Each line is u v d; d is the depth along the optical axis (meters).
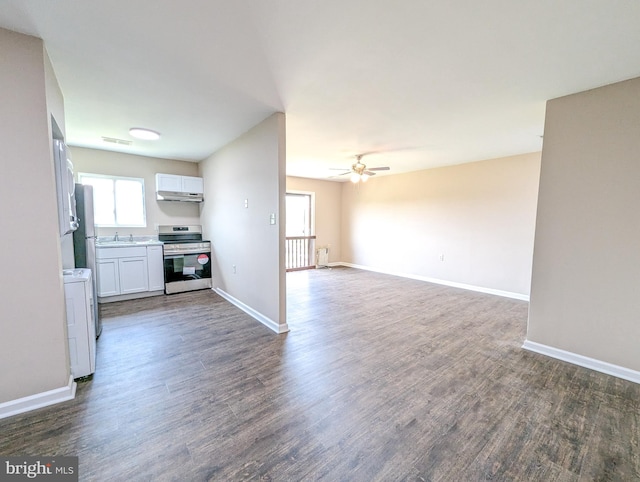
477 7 1.44
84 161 4.28
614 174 2.24
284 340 2.93
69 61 1.96
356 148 4.28
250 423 1.72
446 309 4.02
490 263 4.97
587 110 2.34
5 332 1.71
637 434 1.65
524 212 4.57
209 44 1.78
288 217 7.40
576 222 2.42
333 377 2.24
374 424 1.72
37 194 1.75
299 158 4.97
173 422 1.72
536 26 1.58
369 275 6.56
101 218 4.50
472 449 1.53
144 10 1.48
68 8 1.46
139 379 2.18
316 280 6.00
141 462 1.43
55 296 1.84
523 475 1.38
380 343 2.87
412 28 1.61
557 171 2.50
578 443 1.58
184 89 2.39
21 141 1.69
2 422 1.68
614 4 1.40
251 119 3.12
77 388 2.05
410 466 1.42
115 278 4.16
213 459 1.45
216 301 4.25
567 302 2.50
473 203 5.18
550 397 2.00
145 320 3.46
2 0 1.39
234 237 4.03
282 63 2.00
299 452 1.50
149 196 4.86
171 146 4.21
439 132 3.50
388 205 6.72
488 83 2.26
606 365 2.33
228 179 4.12
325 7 1.45
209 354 2.61
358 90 2.39
